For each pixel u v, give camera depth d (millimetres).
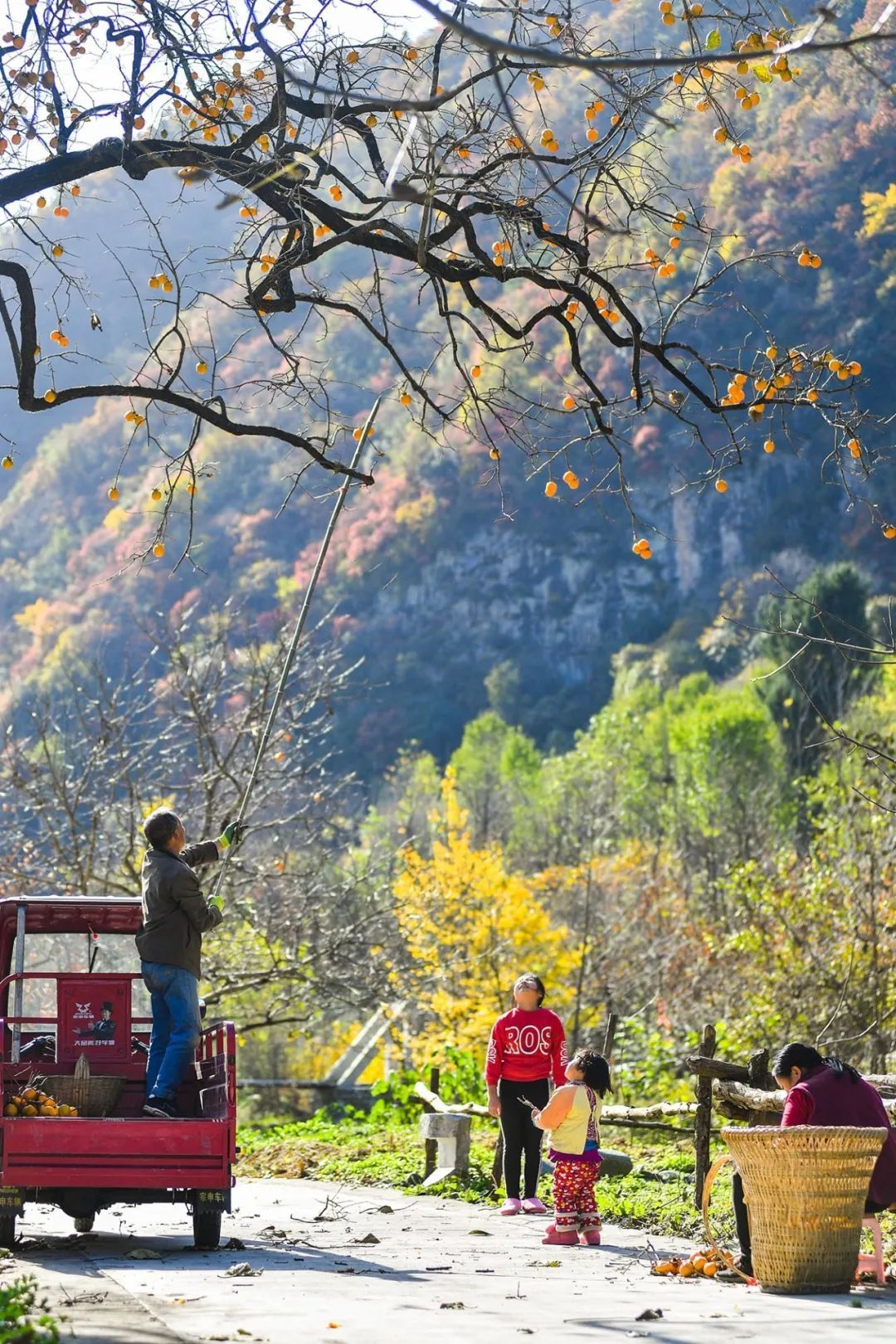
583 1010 27406
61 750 22547
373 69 8250
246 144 8352
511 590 131250
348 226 8516
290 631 24141
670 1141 16984
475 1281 7715
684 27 7766
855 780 21688
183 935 9555
